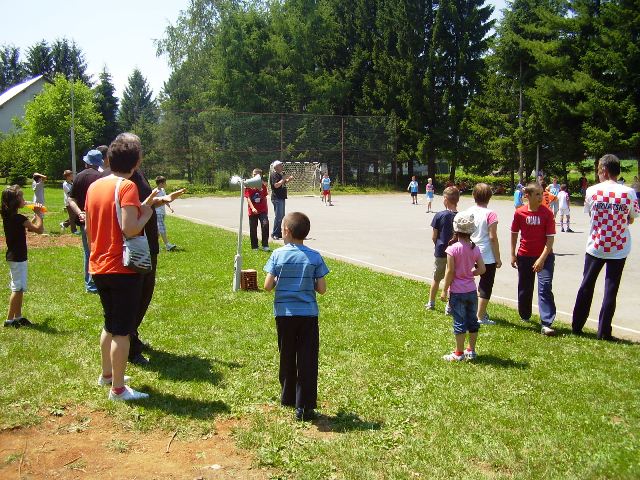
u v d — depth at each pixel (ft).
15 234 22.25
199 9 177.47
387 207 105.19
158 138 143.43
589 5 131.23
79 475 12.05
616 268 23.11
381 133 162.61
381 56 165.89
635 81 121.49
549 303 23.99
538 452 13.26
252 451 13.21
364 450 13.21
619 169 23.61
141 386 16.78
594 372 18.93
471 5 161.99
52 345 20.15
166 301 27.45
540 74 144.15
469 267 19.86
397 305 28.02
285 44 171.73
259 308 26.48
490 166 162.81
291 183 152.87
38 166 172.76
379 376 18.11
